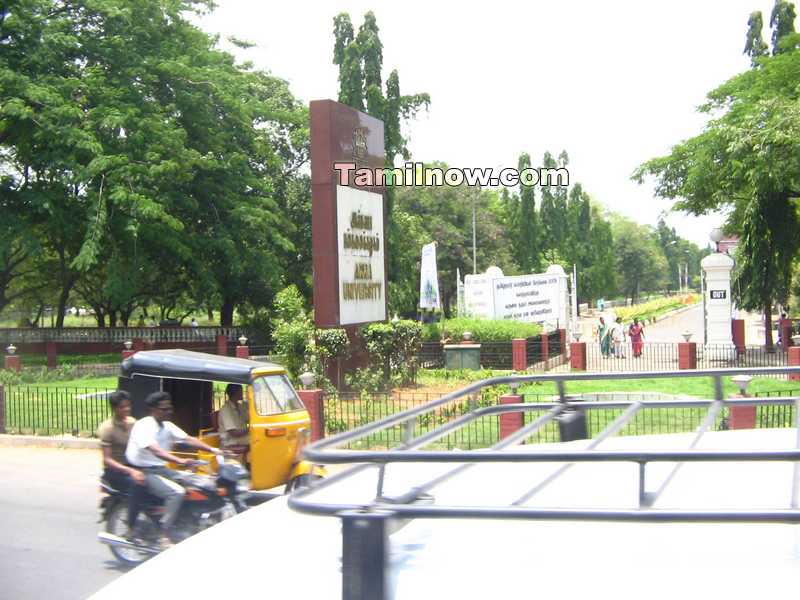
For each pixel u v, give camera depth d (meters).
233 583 2.06
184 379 9.08
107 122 27.27
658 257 121.44
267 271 34.16
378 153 20.03
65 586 6.48
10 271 36.66
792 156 22.16
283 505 2.85
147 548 6.93
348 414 14.33
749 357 25.89
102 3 29.19
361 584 1.64
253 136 34.81
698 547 1.94
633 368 25.09
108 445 7.33
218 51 35.41
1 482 10.98
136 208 27.33
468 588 1.78
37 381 23.53
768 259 27.70
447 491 2.57
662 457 1.63
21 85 26.50
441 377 20.66
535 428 2.76
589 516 1.61
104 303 44.47
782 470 2.64
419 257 44.38
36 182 29.89
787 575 1.75
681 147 30.41
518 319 30.44
